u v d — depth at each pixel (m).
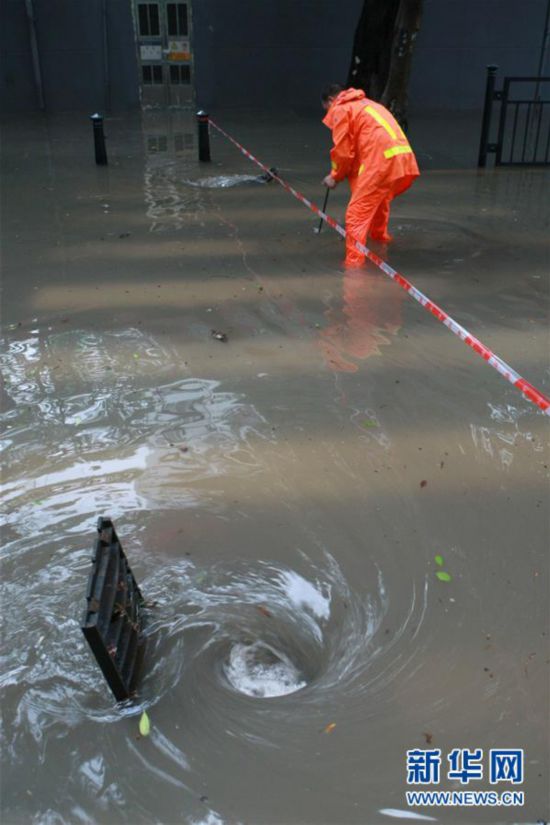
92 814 2.52
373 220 7.96
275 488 4.11
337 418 4.77
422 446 4.48
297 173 11.19
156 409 4.89
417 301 6.56
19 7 15.71
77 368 5.44
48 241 8.23
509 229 8.60
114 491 4.09
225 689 2.95
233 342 5.82
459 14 16.31
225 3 16.09
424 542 3.72
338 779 2.61
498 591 3.43
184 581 3.46
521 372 5.34
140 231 8.54
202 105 16.86
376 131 7.09
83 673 3.03
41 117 15.86
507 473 4.24
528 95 17.00
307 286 6.89
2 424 4.73
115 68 16.44
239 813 2.51
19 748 2.73
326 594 3.41
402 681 2.99
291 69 16.72
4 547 3.68
